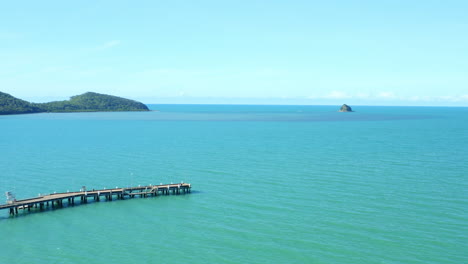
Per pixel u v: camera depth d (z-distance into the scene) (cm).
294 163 8969
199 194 6388
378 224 4922
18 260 3962
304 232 4694
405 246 4291
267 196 6203
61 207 5747
